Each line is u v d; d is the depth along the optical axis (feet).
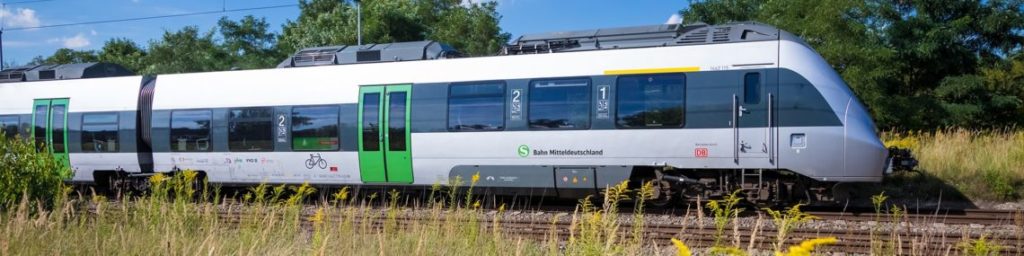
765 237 26.99
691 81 32.83
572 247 21.12
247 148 40.96
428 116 36.86
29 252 19.89
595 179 34.09
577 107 34.35
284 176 40.24
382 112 37.76
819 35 60.95
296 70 40.27
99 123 45.29
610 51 34.40
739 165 32.24
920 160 43.91
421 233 22.94
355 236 22.90
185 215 25.53
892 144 48.08
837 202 34.91
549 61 35.19
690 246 25.82
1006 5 73.46
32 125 47.16
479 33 99.25
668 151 33.06
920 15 71.72
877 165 31.53
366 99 38.22
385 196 40.55
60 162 31.37
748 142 32.04
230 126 41.39
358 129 38.19
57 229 22.75
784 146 31.71
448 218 25.62
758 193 32.94
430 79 37.09
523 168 35.24
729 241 27.17
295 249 22.33
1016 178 39.99
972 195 39.45
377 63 38.52
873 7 71.51
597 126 34.01
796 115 31.55
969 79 69.92
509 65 35.81
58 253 19.94
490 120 35.76
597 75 34.24
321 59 40.98
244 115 41.09
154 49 100.22
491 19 100.48
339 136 38.63
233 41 105.81
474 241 23.24
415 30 103.55
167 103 43.29
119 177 45.55
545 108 34.88
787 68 31.76
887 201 38.73
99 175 46.39
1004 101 71.77
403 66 37.86
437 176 36.91
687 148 32.81
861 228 28.73
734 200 23.75
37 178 29.25
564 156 34.53
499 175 35.60
